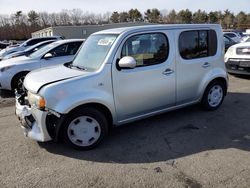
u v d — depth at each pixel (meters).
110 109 4.06
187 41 4.82
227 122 4.93
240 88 7.54
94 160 3.69
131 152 3.90
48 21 77.56
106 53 4.08
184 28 4.77
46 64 7.93
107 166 3.53
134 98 4.28
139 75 4.25
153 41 4.41
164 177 3.23
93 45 4.50
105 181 3.19
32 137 3.87
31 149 4.04
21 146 4.15
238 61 8.41
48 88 3.62
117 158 3.73
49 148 4.05
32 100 3.78
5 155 3.88
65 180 3.23
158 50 4.47
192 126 4.77
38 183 3.18
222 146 3.99
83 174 3.35
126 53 4.14
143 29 4.30
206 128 4.68
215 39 5.24
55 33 36.09
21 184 3.17
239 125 4.79
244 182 3.08
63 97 3.66
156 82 4.47
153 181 3.16
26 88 4.00
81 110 3.84
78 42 8.46
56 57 8.09
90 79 3.85
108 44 4.18
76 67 4.41
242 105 5.92
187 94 4.99
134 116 4.41
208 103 5.41
